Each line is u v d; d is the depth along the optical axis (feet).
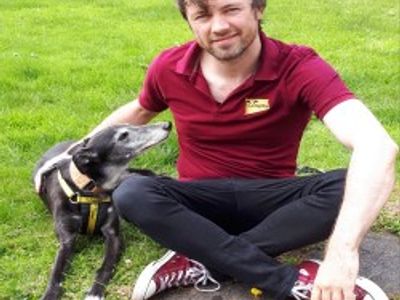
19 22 17.29
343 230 4.49
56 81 12.03
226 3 5.15
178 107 5.85
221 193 5.68
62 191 6.68
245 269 5.32
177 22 17.49
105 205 6.57
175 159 8.64
